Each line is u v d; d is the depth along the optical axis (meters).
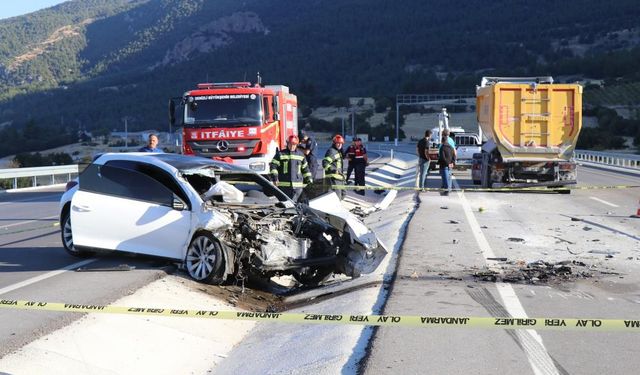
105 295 8.65
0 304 6.80
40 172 34.41
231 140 20.00
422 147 23.78
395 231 14.41
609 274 10.09
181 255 10.05
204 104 20.28
